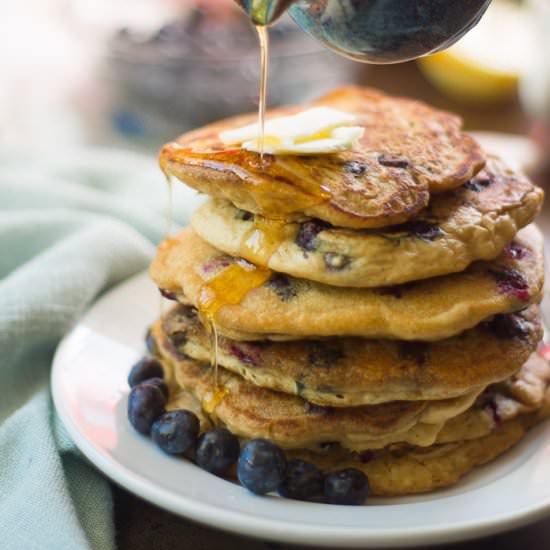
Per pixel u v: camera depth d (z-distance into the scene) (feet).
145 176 2.21
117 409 1.63
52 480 1.53
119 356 1.73
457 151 1.59
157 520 1.56
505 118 2.81
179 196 2.13
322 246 1.48
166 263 1.63
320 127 1.55
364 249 1.47
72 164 2.23
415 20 1.39
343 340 1.54
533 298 1.53
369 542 1.41
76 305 1.80
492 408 1.59
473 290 1.51
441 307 1.49
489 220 1.52
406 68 3.08
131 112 2.71
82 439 1.55
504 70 2.74
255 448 1.49
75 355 1.71
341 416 1.54
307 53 2.59
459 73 2.80
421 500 1.51
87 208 2.05
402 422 1.53
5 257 1.95
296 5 1.41
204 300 1.53
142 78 2.60
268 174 1.49
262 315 1.50
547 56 2.25
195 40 2.59
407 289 1.51
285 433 1.53
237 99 2.61
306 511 1.46
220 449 1.52
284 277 1.53
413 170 1.53
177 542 1.54
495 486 1.50
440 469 1.54
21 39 3.42
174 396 1.64
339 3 1.38
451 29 1.41
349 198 1.47
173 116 2.68
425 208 1.53
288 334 1.51
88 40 2.64
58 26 3.46
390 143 1.59
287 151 1.51
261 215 1.51
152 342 1.72
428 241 1.49
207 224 1.57
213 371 1.61
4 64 3.21
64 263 1.84
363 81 2.99
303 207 1.48
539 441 1.59
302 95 2.67
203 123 2.67
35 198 2.07
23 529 1.47
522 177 1.62
